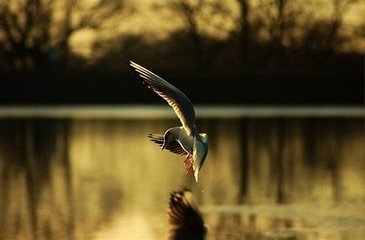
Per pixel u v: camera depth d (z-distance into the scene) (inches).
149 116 2383.1
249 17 2677.2
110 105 2915.8
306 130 1924.2
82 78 2891.2
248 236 784.3
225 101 2805.1
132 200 984.9
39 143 1675.7
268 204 953.5
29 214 897.5
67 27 2760.8
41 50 2787.9
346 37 2662.4
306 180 1139.9
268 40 2696.9
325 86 2787.9
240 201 975.6
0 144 1659.7
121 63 2834.6
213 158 1409.9
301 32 2677.2
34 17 2748.5
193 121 380.8
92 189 1069.1
